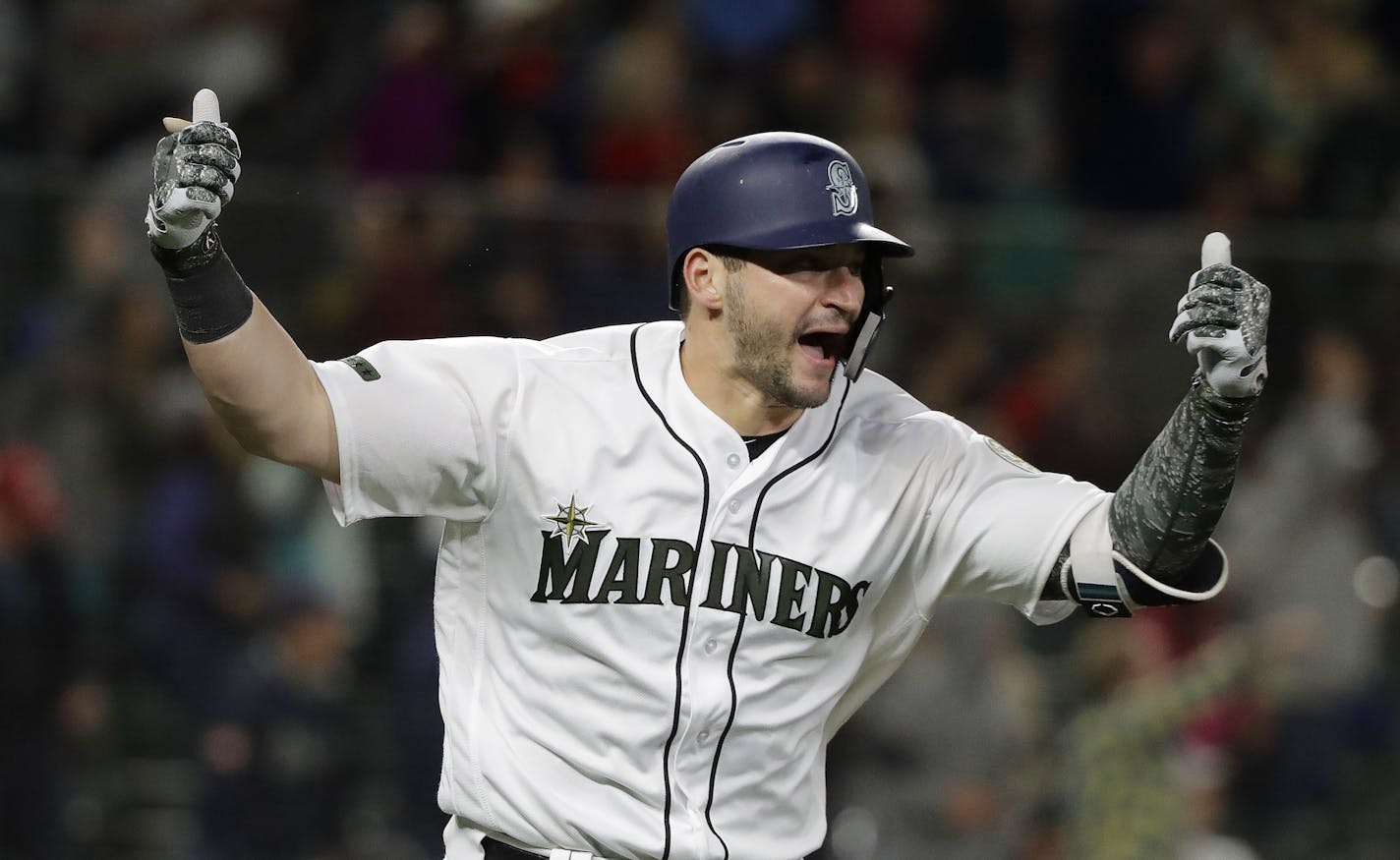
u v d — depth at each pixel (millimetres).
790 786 11062
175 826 21234
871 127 29484
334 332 22203
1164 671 22953
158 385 21672
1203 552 10953
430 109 27750
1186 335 10273
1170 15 32562
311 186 22500
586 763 10633
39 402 21516
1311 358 24797
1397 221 30984
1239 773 23516
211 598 21422
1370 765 23734
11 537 21203
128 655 21328
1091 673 22812
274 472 21578
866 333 11008
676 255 10977
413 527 21781
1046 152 31406
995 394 23656
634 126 28047
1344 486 24391
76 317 21703
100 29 29438
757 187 10633
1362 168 31641
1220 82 32469
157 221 9750
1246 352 10031
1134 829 21344
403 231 22516
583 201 22906
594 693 10656
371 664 21516
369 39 28641
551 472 10625
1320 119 31922
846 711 11695
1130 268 24188
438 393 10555
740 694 10664
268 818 21219
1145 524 10648
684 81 29062
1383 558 24281
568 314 22719
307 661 21406
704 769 10734
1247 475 24359
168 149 9867
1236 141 31984
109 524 21422
